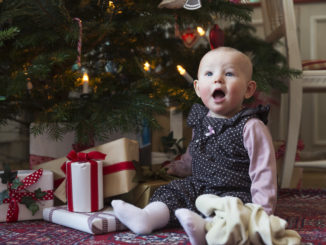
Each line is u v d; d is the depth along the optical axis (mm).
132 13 1349
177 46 1663
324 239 922
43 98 1405
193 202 1068
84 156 1098
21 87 1132
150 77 1411
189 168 1221
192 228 843
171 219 1028
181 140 1430
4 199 1115
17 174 1131
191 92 1357
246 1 1491
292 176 1822
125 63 1388
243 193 1038
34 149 1355
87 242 911
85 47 1353
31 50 1336
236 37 1838
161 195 1076
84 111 1258
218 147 1076
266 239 813
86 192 1073
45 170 1217
